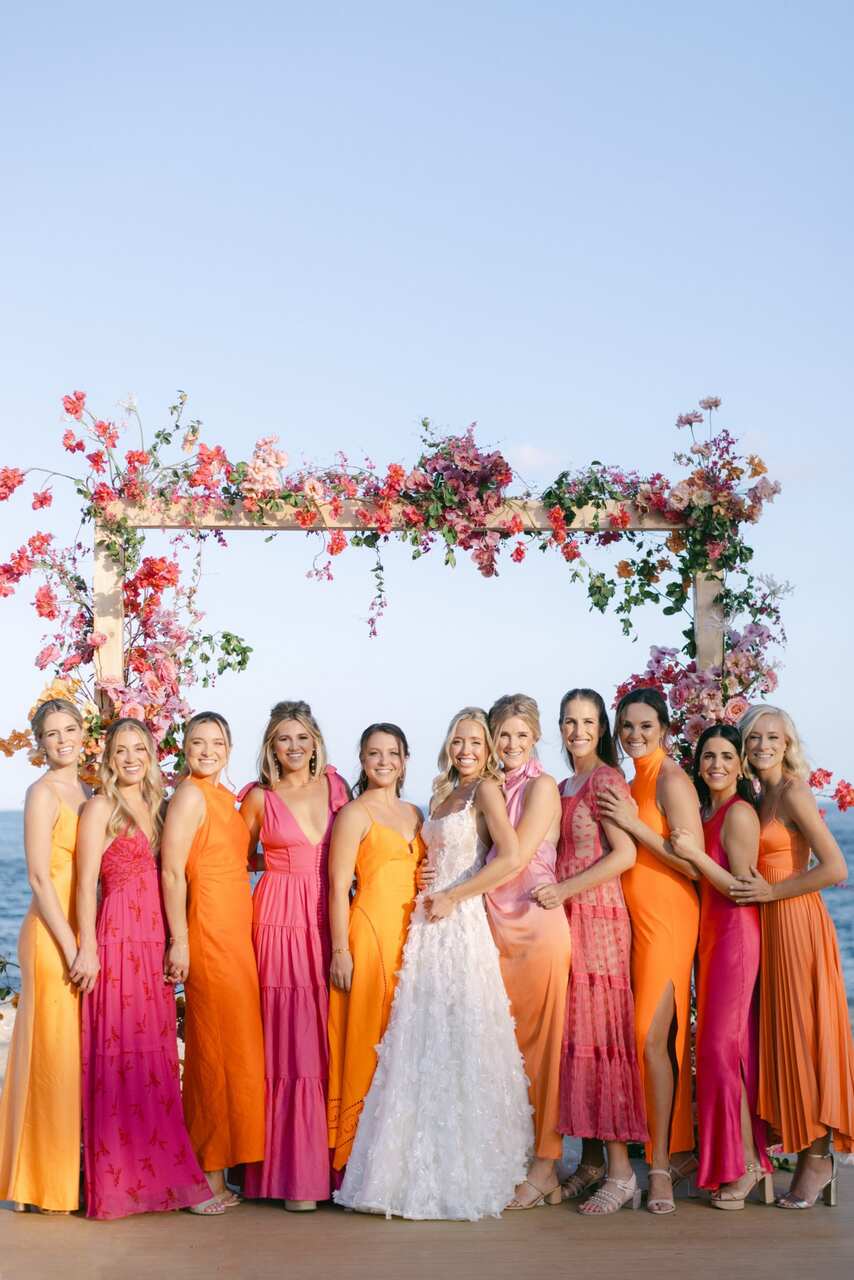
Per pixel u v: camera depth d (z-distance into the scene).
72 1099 5.04
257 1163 5.12
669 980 5.20
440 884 5.30
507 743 5.45
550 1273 4.31
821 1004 5.12
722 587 6.31
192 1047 5.15
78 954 5.06
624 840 5.27
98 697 6.08
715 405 6.31
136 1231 4.80
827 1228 4.84
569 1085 5.11
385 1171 4.96
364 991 5.21
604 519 6.32
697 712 6.13
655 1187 5.08
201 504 6.14
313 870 5.31
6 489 6.05
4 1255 4.52
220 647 6.19
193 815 5.20
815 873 5.14
